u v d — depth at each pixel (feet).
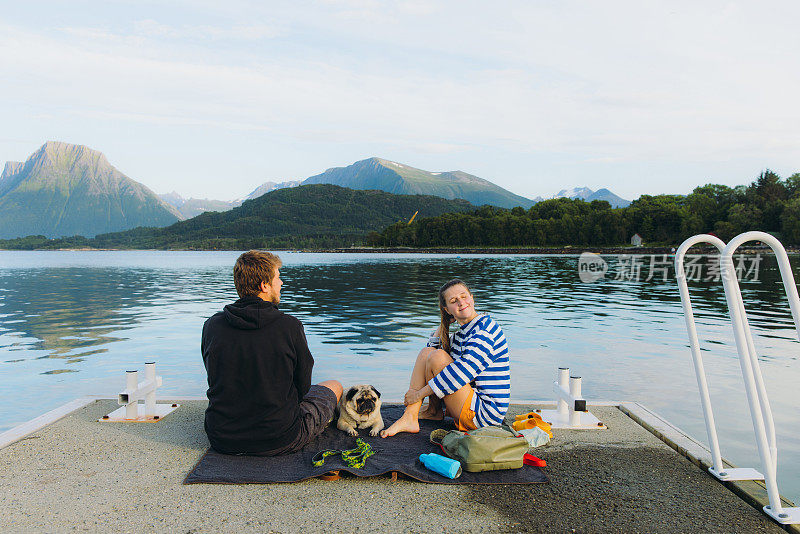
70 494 10.55
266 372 11.79
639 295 75.92
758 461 17.33
